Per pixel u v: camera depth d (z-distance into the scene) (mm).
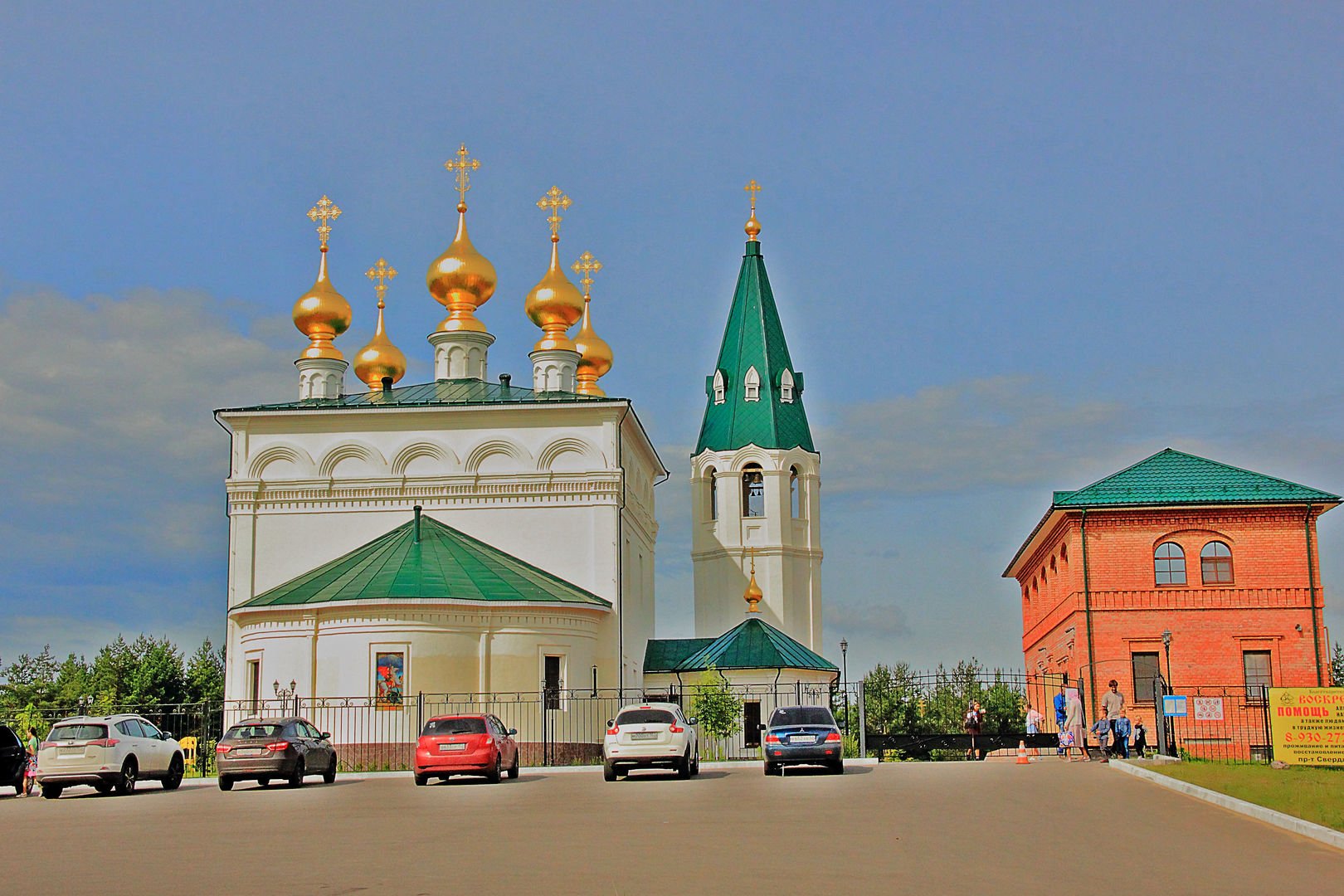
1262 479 51500
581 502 54406
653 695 56812
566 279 65812
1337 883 15539
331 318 63438
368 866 17203
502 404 55000
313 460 55094
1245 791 25281
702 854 17719
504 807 25141
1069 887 15094
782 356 71312
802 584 69250
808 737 33531
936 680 49719
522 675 48375
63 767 31516
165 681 88688
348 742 46562
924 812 22781
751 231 74000
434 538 51906
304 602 48156
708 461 69812
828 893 14680
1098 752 41344
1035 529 56688
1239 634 50000
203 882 16156
